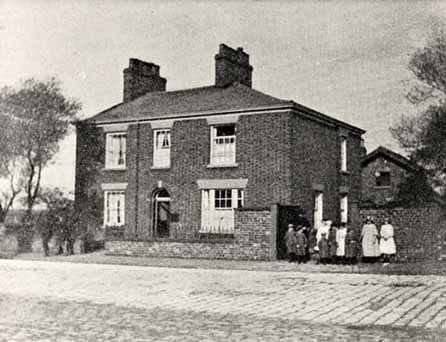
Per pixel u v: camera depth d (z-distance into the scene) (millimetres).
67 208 25562
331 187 25844
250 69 27547
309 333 8297
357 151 28547
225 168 23812
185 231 24469
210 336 8172
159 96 28047
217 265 18469
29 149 26625
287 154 22578
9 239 25125
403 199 21094
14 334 8516
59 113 27109
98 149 26969
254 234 19859
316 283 14273
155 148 25797
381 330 8469
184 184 24703
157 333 8453
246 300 11781
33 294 13031
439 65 19469
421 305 10680
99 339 8070
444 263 18234
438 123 19766
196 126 24641
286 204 22422
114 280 15469
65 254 23891
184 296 12484
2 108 26453
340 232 18938
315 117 24453
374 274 16141
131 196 25984
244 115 23578
